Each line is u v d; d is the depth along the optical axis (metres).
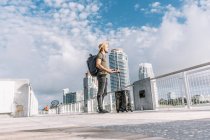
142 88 8.44
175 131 0.95
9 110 14.20
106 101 10.80
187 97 6.12
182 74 6.39
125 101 6.96
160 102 7.46
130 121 1.96
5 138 1.06
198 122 1.32
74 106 17.41
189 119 1.69
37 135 1.15
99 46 5.48
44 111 24.83
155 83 7.84
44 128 1.68
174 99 6.73
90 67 5.55
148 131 1.02
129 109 7.02
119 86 9.75
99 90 5.48
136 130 1.09
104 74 5.41
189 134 0.83
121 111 7.16
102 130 1.24
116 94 7.30
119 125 1.54
